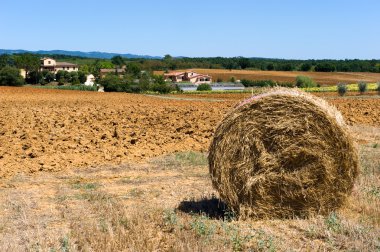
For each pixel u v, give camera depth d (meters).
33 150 13.36
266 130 7.61
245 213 7.64
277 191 7.61
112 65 151.50
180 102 34.22
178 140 15.20
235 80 104.88
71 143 14.66
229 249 6.17
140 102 34.44
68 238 6.58
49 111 24.78
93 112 24.00
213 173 7.82
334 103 29.34
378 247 6.18
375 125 18.66
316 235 6.72
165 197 8.90
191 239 6.47
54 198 8.79
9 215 7.73
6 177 10.47
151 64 164.50
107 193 9.16
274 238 6.61
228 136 7.71
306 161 7.55
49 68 143.25
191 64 163.75
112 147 13.98
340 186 7.61
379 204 7.99
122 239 6.46
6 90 48.94
